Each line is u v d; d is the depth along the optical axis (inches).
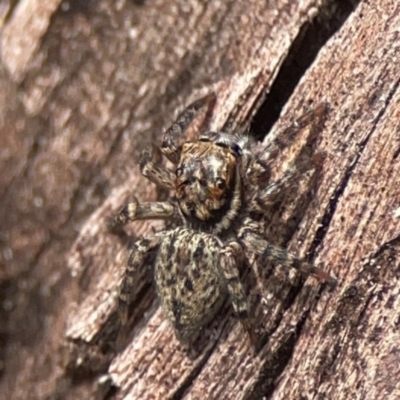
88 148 3.2
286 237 2.9
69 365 3.1
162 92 3.2
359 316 2.8
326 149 2.9
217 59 3.1
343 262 2.8
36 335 3.2
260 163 2.9
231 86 3.0
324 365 2.8
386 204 2.8
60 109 3.2
